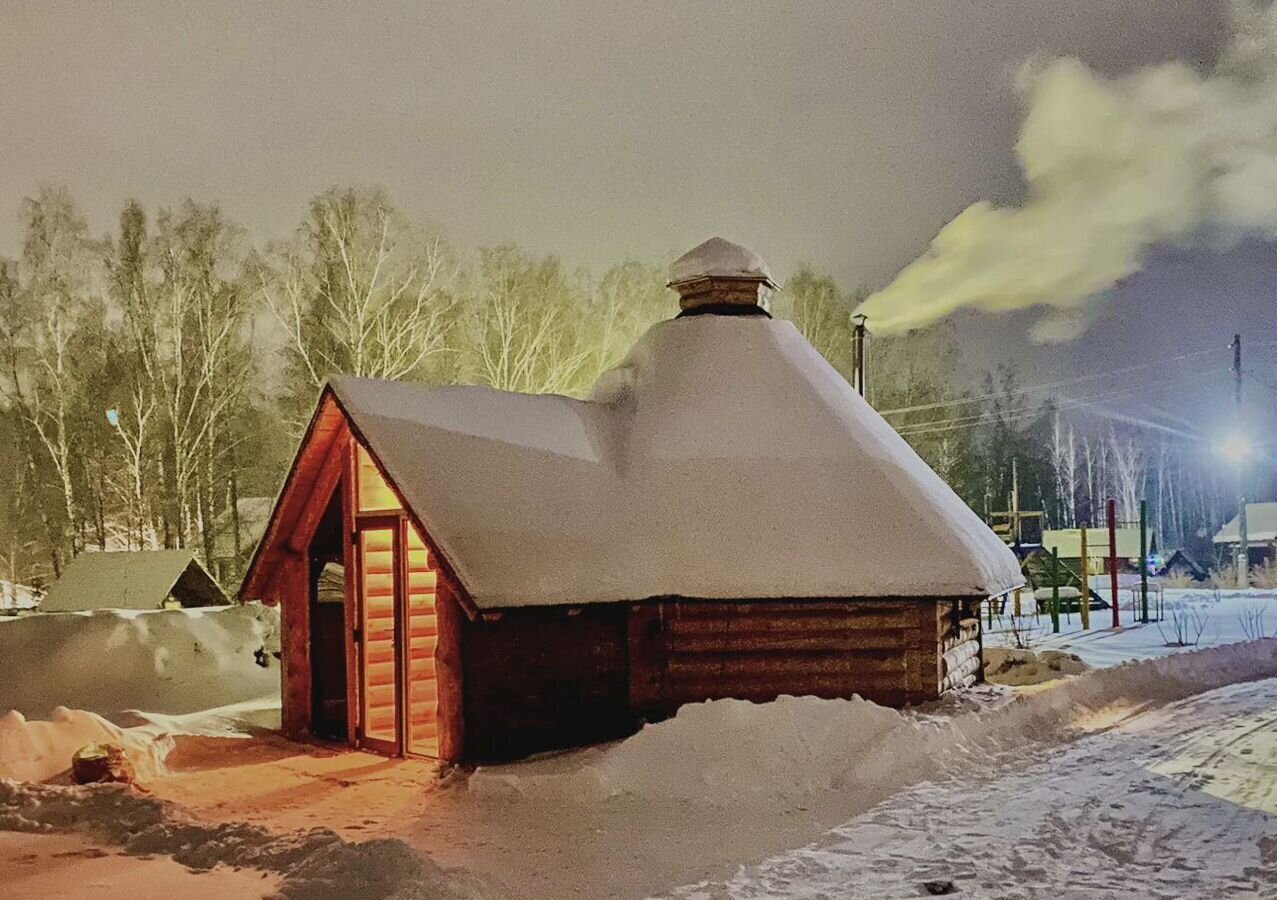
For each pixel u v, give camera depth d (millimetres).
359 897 5836
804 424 11281
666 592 9930
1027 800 7707
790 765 8398
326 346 33656
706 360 11805
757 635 10094
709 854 6707
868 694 10109
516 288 35469
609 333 36031
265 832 7078
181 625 13320
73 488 32562
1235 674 13727
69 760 9133
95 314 32875
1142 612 21391
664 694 9992
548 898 5965
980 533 11648
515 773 8508
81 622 12617
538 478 10156
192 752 10359
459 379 35000
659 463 10828
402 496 9242
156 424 32781
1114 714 11258
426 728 10617
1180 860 6277
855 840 6871
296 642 11227
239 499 33625
